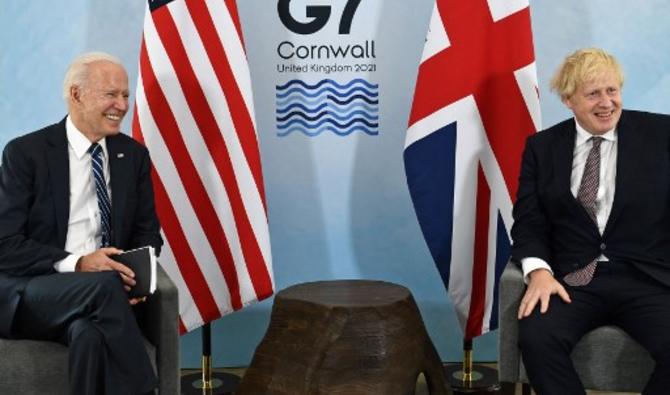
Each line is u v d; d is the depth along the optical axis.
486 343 3.66
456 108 3.21
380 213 3.60
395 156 3.56
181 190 3.19
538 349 2.57
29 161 2.73
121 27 3.43
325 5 3.47
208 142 3.19
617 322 2.72
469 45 3.19
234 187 3.22
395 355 2.95
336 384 2.91
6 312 2.58
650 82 3.52
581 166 2.83
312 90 3.51
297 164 3.55
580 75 2.71
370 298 3.01
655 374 2.52
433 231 3.26
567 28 3.49
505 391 3.18
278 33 3.47
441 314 3.66
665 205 2.76
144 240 2.84
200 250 3.23
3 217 2.68
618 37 3.50
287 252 3.60
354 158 3.56
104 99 2.72
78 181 2.79
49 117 3.46
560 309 2.66
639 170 2.76
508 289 2.71
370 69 3.51
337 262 3.62
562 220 2.83
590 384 2.65
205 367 3.36
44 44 3.41
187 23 3.15
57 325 2.53
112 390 2.44
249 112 3.21
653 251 2.77
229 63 3.19
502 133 3.21
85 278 2.51
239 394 3.12
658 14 3.48
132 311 2.55
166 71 3.15
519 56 3.18
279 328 3.04
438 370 3.12
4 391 2.53
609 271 2.77
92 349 2.42
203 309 3.25
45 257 2.64
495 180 3.23
